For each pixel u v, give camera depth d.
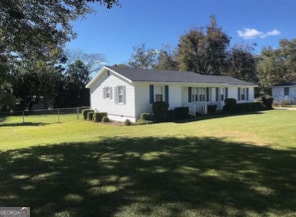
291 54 51.53
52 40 10.66
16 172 7.34
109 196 5.52
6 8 8.80
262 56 53.16
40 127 19.94
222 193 5.54
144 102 21.89
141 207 4.99
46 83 38.06
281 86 40.88
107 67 23.44
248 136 11.86
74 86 41.91
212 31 42.81
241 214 4.68
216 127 15.32
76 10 10.60
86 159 8.52
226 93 29.62
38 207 5.08
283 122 16.00
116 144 10.95
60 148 10.51
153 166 7.48
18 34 9.86
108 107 23.97
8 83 10.52
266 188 5.79
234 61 44.97
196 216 4.63
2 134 17.52
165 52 47.88
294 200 5.21
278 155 8.43
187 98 25.64
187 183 6.12
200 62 43.59
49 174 7.06
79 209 4.96
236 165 7.45
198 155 8.62
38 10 9.76
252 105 28.30
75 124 20.61
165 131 14.82
